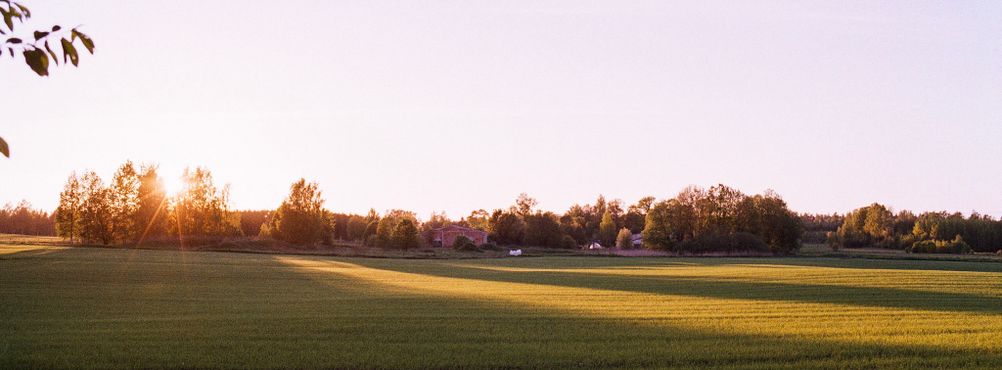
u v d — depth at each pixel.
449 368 15.68
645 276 50.56
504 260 88.44
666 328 21.70
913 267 69.31
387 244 113.06
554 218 144.88
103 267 51.91
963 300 30.91
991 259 89.44
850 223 178.12
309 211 111.00
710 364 16.14
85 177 101.69
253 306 28.64
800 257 99.81
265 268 57.81
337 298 32.62
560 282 45.12
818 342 18.86
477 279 48.69
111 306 28.45
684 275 51.41
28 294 32.78
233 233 118.19
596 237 181.12
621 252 116.81
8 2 6.11
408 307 28.19
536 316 24.84
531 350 17.67
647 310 27.19
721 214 125.12
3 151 5.89
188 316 24.72
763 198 124.31
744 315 25.50
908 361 16.25
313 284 42.78
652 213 126.31
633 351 17.48
